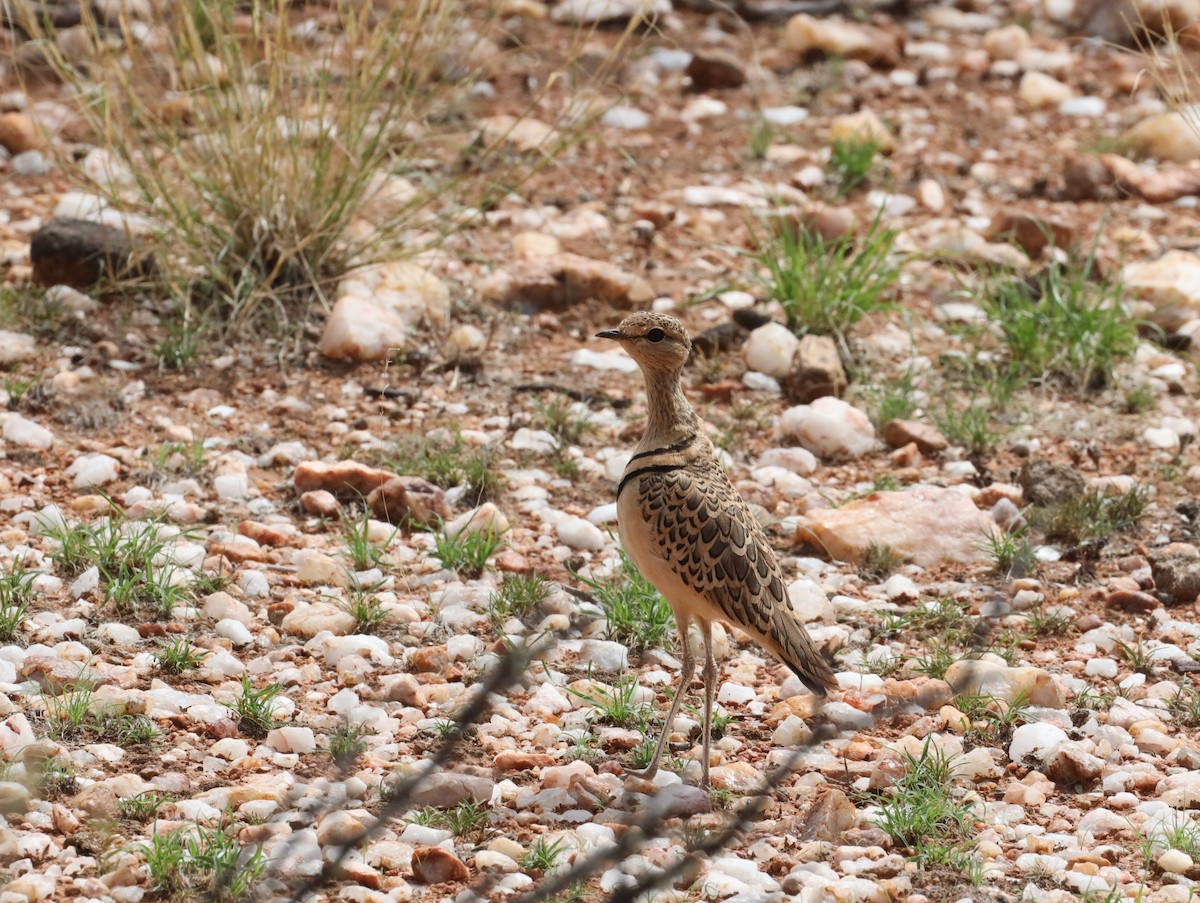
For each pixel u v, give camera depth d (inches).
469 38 765.3
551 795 313.6
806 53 831.7
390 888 280.4
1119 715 352.8
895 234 565.9
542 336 556.7
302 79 609.0
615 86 776.3
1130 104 797.2
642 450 329.1
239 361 521.3
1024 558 404.8
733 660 383.6
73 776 303.7
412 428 489.7
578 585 409.4
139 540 398.6
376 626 382.0
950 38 885.8
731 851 298.8
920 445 494.6
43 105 685.3
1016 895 284.8
